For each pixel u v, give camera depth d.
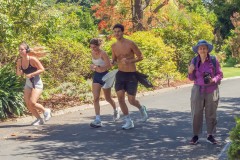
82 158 18.67
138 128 25.17
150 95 42.97
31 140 22.14
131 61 24.23
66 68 35.66
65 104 33.44
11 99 28.69
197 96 20.62
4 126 25.98
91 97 35.44
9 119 28.03
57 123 26.98
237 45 59.72
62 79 35.53
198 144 21.12
